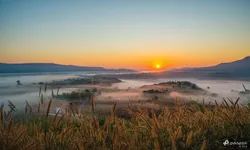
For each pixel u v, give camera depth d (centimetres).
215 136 321
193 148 284
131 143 287
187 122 370
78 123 403
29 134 365
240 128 328
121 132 332
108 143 302
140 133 335
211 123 357
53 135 316
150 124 363
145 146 286
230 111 387
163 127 348
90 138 311
